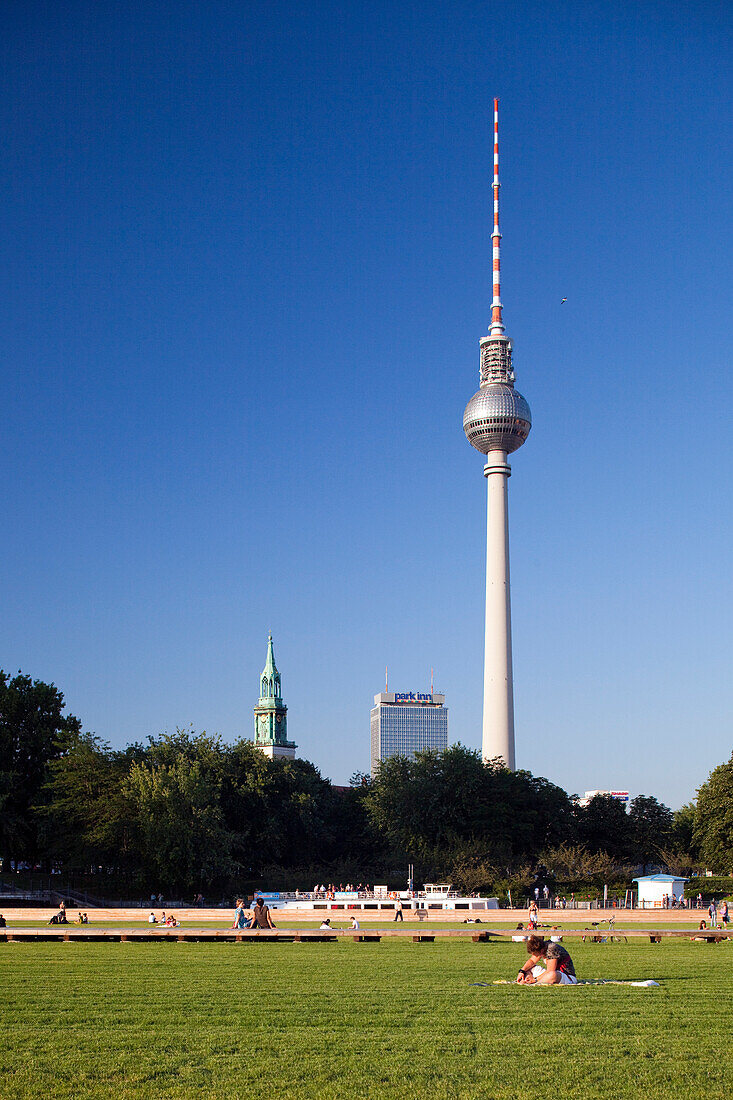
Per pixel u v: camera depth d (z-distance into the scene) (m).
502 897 102.06
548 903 98.94
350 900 100.00
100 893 111.69
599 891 109.31
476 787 134.75
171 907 101.25
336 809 164.12
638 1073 16.19
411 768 137.75
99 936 50.25
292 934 50.50
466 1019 21.05
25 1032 19.62
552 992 25.58
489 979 29.53
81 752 111.31
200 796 106.94
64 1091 15.17
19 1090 15.23
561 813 147.00
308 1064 16.81
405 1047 18.16
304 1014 21.84
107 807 105.06
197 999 24.41
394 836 132.12
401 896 99.38
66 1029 20.03
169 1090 15.20
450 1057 17.34
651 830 159.75
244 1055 17.53
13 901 104.75
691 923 78.00
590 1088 15.32
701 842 124.56
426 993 25.48
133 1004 23.50
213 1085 15.49
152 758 118.00
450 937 53.12
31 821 119.12
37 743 122.31
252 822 135.88
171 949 43.84
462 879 112.12
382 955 39.97
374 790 141.00
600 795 162.88
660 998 24.31
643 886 97.38
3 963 35.72
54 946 46.12
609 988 26.48
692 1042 18.56
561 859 120.38
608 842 155.50
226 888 114.94
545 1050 17.89
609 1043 18.48
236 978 29.70
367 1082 15.67
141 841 105.94
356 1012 22.11
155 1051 17.84
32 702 125.81
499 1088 15.32
